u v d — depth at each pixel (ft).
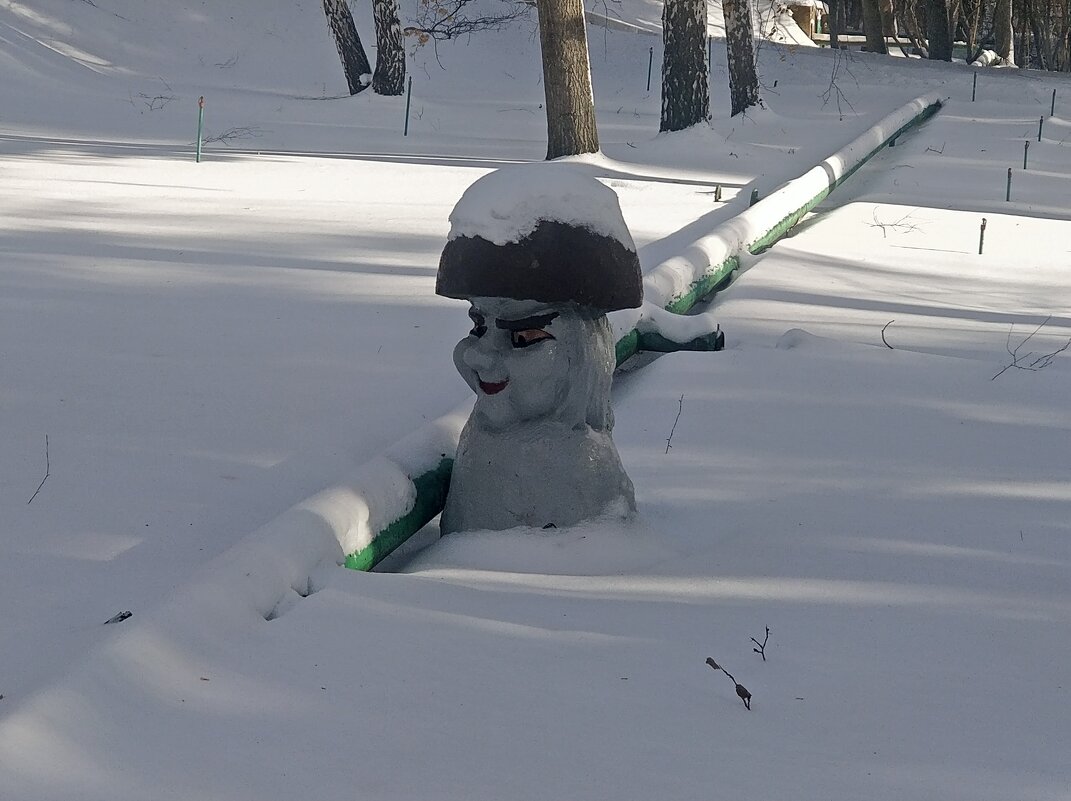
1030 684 10.72
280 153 56.95
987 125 79.25
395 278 29.78
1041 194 51.52
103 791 8.36
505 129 77.66
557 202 13.24
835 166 50.49
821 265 33.14
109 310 25.11
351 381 20.99
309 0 104.53
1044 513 15.52
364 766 8.95
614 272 13.43
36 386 19.62
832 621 11.98
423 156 59.52
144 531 14.01
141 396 19.44
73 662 9.64
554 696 10.17
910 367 22.16
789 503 15.78
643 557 13.78
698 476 16.90
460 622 11.48
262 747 9.10
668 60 67.46
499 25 108.37
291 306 26.40
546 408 14.05
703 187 51.01
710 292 31.27
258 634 10.85
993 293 31.73
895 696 10.41
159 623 10.31
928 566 13.58
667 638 11.46
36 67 80.69
